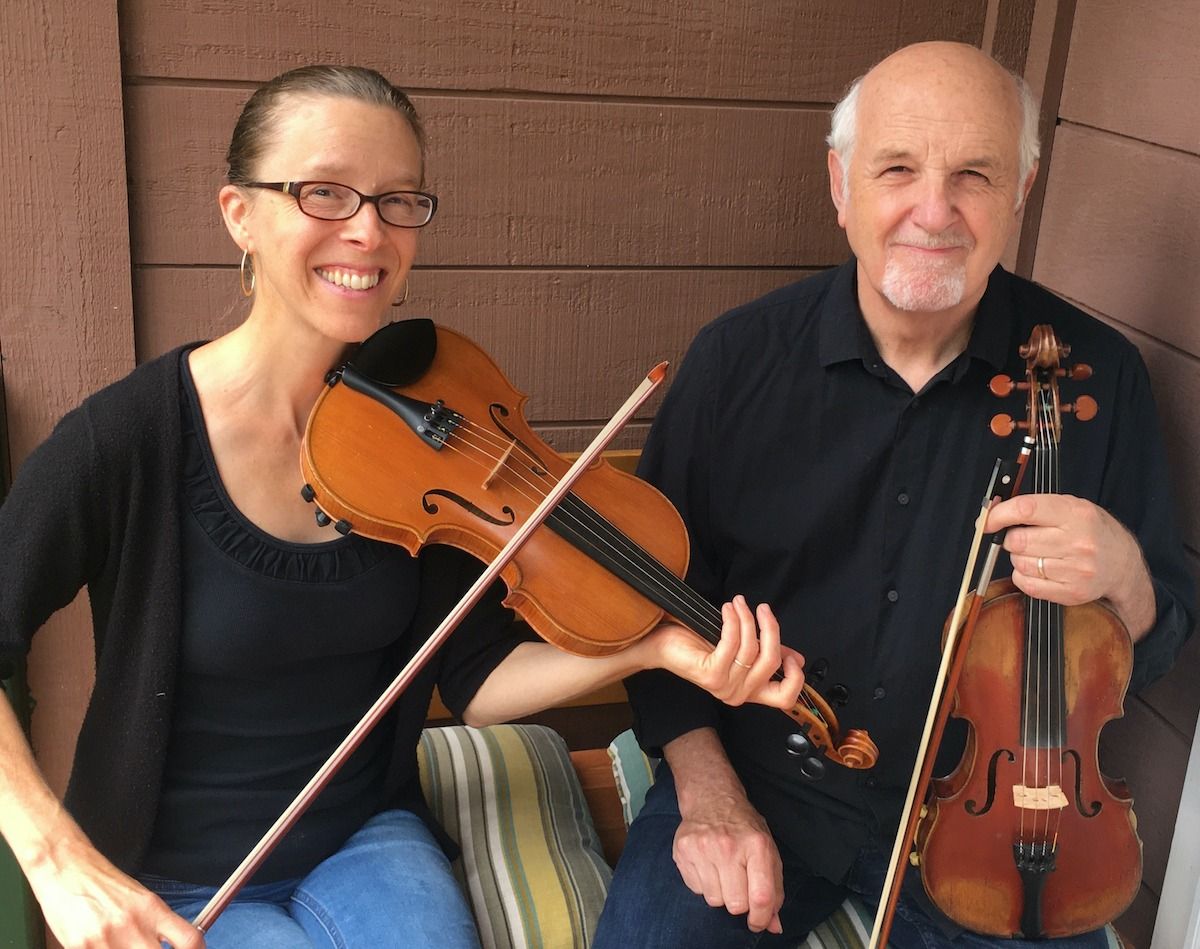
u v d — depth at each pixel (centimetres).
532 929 171
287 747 153
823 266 219
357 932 149
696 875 157
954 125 154
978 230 157
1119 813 154
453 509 148
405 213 144
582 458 144
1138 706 201
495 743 200
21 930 203
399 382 154
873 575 171
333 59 190
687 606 150
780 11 203
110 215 186
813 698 151
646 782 197
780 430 174
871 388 170
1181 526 188
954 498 169
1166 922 189
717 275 215
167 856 152
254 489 147
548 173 203
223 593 144
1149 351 192
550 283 208
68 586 144
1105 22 199
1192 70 180
